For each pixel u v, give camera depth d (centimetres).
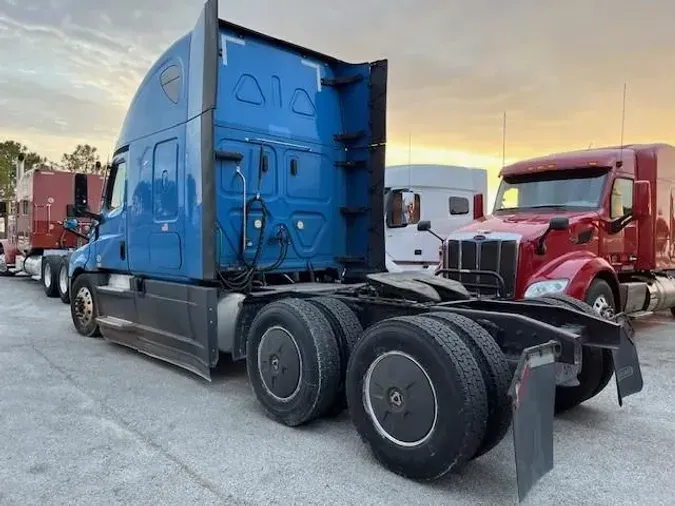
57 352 700
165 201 594
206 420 455
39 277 1426
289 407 436
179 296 570
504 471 363
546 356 335
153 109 619
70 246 1427
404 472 350
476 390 325
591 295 710
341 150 679
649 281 912
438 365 331
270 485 341
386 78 646
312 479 350
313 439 415
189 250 550
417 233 1137
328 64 673
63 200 1449
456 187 1218
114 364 638
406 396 349
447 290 481
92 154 4103
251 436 421
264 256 596
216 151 553
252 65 595
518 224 745
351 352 404
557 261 715
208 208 514
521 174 872
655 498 327
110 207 731
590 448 403
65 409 479
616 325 391
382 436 362
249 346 474
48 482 341
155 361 654
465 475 357
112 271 731
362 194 673
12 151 3875
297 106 634
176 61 575
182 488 336
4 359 661
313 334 422
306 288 557
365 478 352
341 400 442
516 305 445
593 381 465
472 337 348
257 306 525
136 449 394
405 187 1157
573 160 830
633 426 449
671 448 403
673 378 595
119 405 491
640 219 816
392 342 357
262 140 596
